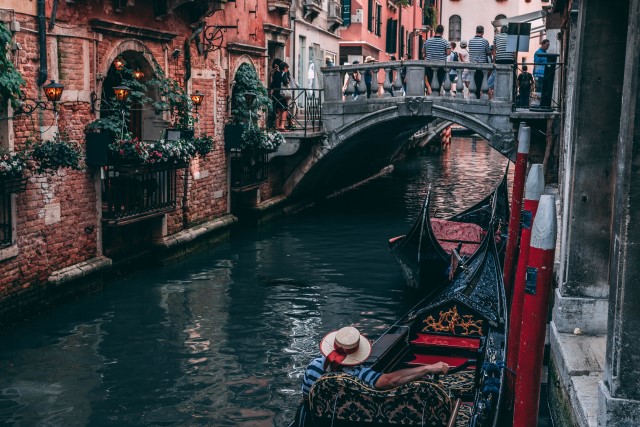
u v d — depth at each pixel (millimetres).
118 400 7156
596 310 6559
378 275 12117
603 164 6438
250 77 15188
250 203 16250
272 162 17062
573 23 8023
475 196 21953
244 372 7910
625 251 4375
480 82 16312
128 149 10234
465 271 8531
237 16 15039
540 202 4633
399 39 33031
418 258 10922
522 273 6410
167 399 7211
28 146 8930
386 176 26781
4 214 8672
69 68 9758
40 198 9336
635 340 4398
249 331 9203
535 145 13992
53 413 6832
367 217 17812
